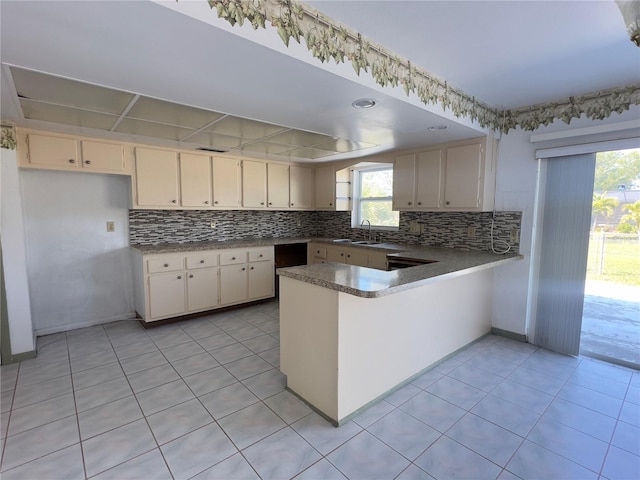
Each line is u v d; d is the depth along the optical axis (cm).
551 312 309
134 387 244
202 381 253
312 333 215
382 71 199
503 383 251
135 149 351
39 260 338
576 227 291
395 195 393
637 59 212
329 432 196
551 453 180
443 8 161
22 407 219
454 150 336
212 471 167
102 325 371
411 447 184
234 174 429
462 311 303
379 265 388
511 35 185
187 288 379
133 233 391
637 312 274
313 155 425
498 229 336
